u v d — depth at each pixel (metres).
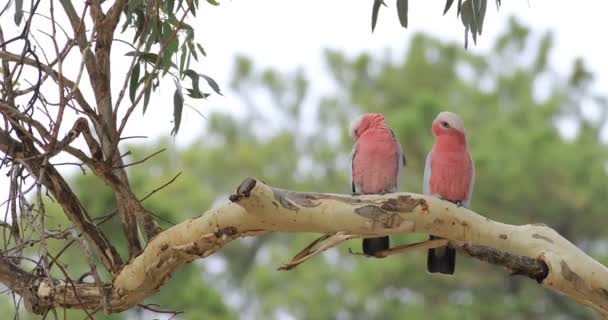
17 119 6.20
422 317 18.53
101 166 6.16
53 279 6.27
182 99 6.80
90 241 6.25
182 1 6.67
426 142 18.05
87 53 6.38
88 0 6.19
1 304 13.62
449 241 6.23
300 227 5.59
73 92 5.85
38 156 5.91
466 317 18.45
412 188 18.02
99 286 5.97
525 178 17.62
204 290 15.05
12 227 6.15
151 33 6.68
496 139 18.44
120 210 6.29
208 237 5.71
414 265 18.38
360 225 5.59
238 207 5.56
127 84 6.26
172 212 13.41
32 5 6.05
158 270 5.98
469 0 6.48
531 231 5.98
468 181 7.13
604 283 5.92
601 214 18.22
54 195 6.17
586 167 17.80
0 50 6.25
